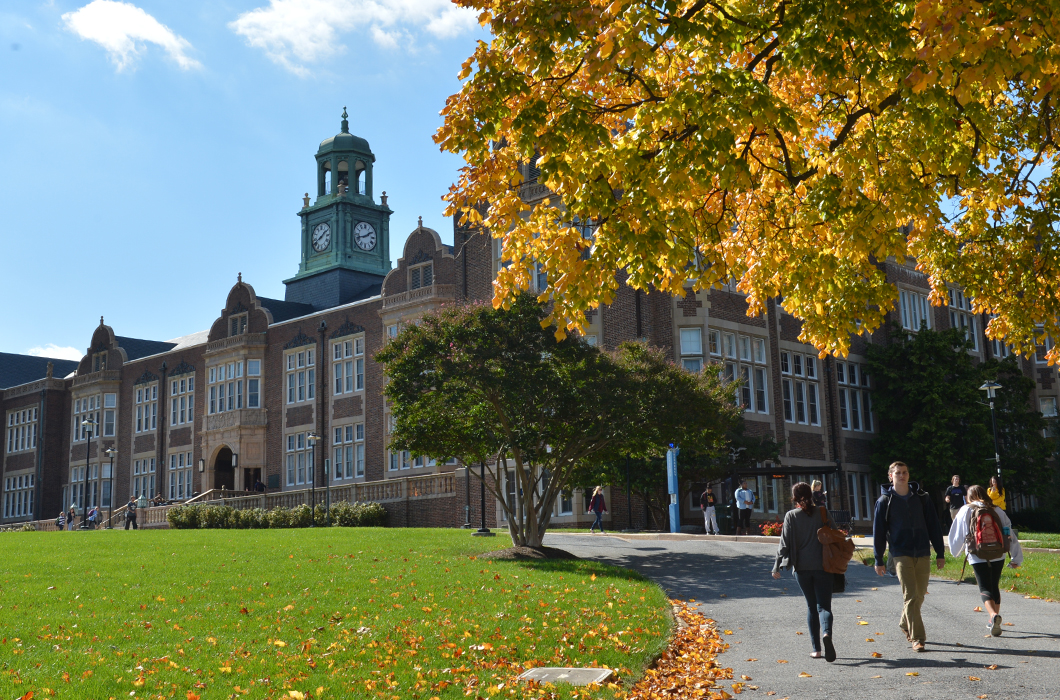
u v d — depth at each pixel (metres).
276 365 52.66
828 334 11.98
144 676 9.05
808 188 10.85
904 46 8.51
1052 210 11.62
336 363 49.53
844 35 8.59
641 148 9.25
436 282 44.66
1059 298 12.19
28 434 66.69
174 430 57.31
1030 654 9.59
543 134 8.98
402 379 20.94
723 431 22.94
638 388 20.64
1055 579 15.27
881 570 10.18
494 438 21.45
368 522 39.19
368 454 46.91
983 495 10.77
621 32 8.32
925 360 39.62
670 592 15.98
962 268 12.45
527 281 10.75
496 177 10.48
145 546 22.77
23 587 15.07
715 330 34.75
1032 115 11.21
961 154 10.52
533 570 17.91
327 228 59.72
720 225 11.59
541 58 8.75
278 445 51.62
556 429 21.11
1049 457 39.59
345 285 57.81
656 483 30.72
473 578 16.55
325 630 11.59
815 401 38.69
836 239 11.41
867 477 40.62
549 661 9.92
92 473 61.66
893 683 8.53
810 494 9.85
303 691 8.50
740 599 14.94
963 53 8.48
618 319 35.28
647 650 10.38
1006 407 39.59
